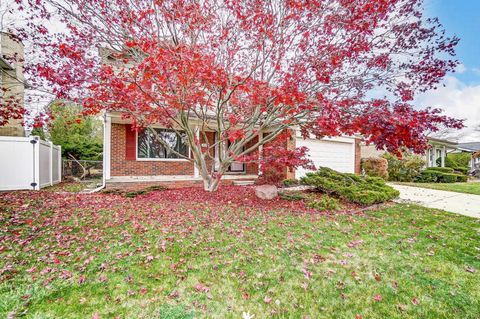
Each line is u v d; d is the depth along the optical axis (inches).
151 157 415.5
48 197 259.9
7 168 309.3
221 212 217.8
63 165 554.6
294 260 124.3
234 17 221.9
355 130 165.0
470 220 207.0
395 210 245.0
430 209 251.6
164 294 94.6
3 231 154.8
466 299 94.6
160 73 170.7
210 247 138.5
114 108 225.5
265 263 120.6
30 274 106.0
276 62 227.9
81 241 143.6
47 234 152.9
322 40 217.0
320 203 248.4
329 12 207.5
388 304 91.4
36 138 325.4
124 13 208.4
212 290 97.8
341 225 187.6
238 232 164.6
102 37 222.7
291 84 179.0
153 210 218.8
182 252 131.3
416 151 163.5
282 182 394.3
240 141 290.2
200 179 387.5
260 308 87.9
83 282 100.9
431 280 107.8
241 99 257.0
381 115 151.9
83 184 424.8
